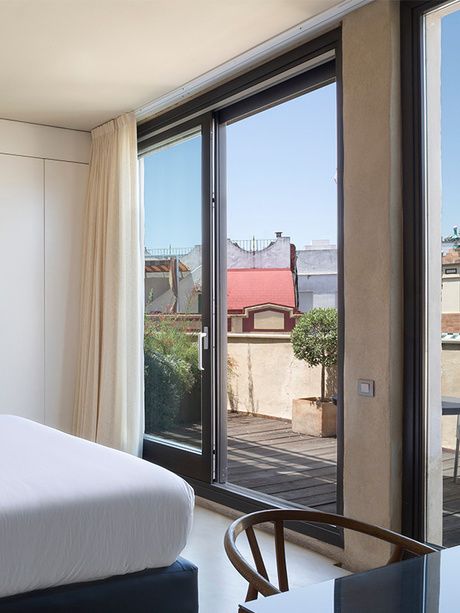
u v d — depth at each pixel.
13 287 5.51
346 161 3.58
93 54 4.18
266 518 1.72
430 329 3.30
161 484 2.61
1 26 3.79
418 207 3.32
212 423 4.77
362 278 3.49
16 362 5.51
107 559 2.44
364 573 1.34
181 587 2.59
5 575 2.24
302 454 6.23
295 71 4.09
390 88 3.36
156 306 5.43
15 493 2.41
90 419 5.49
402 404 3.38
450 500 3.21
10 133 5.52
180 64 4.34
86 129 5.79
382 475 3.38
